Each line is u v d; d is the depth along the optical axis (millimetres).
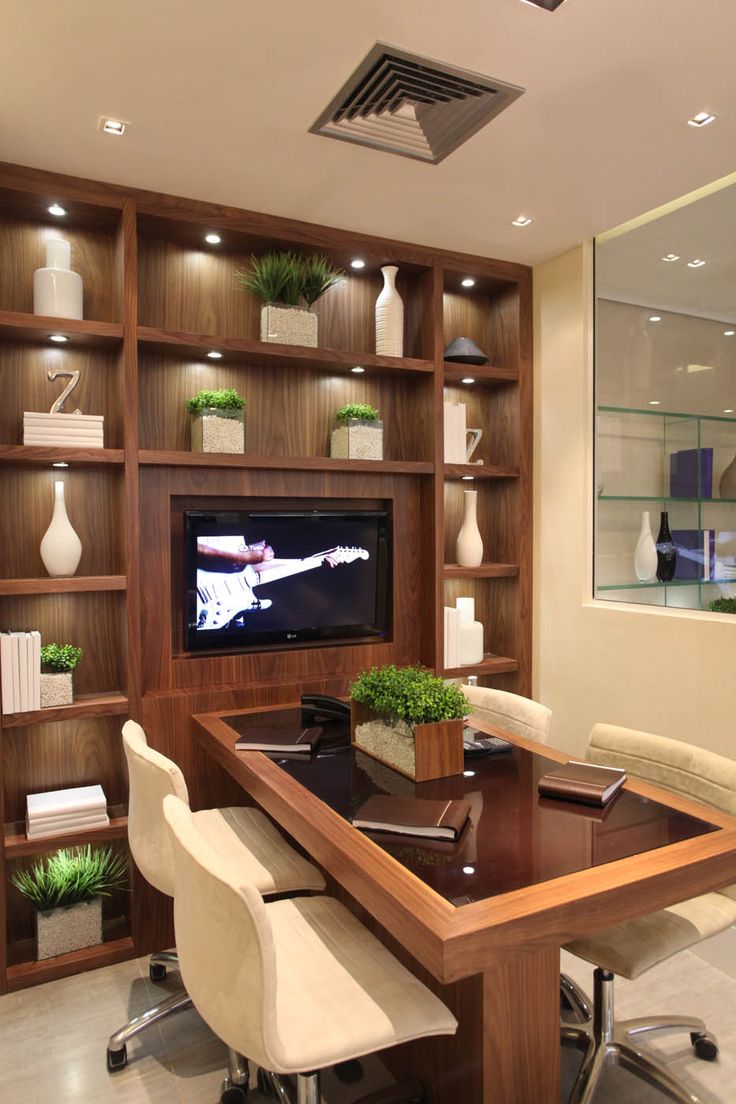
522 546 3650
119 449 2775
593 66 1993
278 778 2158
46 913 2635
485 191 2777
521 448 3633
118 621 2934
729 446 2727
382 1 1740
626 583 3209
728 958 2650
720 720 2787
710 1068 2100
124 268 2730
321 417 3391
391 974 1630
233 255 3193
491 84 2064
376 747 2336
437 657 3404
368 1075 2111
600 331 3316
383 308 3320
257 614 3166
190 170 2611
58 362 2891
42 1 1741
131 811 2219
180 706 2869
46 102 2174
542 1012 1637
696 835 1745
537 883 1505
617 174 2641
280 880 2105
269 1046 1353
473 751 2385
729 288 2740
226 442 2957
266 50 1930
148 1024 2203
